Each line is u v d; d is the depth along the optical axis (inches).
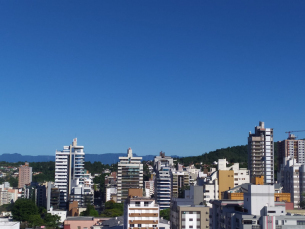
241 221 6284.5
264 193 6481.3
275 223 6181.1
